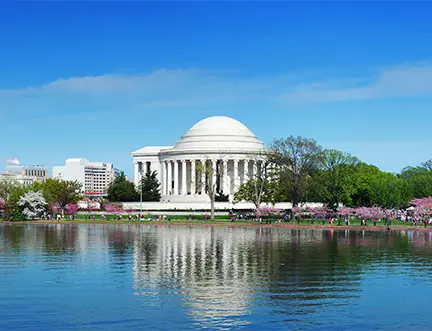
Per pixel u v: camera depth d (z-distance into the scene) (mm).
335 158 153875
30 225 138125
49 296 40594
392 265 55906
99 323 33781
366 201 179625
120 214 171875
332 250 69938
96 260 59219
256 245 76500
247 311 36438
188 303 38438
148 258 60875
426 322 34438
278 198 160000
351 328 33125
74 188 190500
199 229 117250
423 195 181875
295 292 42125
